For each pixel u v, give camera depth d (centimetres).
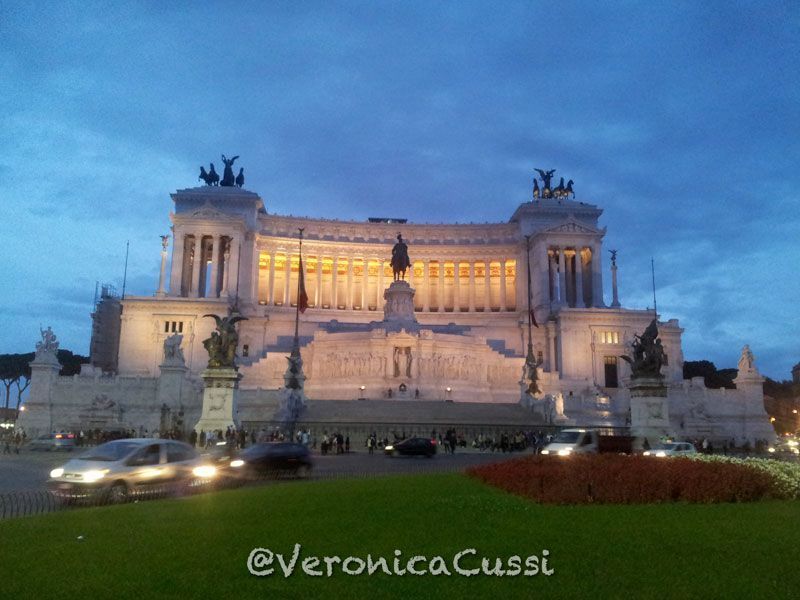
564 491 2264
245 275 13912
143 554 1477
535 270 14362
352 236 15362
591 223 15062
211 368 5509
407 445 5659
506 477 2581
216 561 1420
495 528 1756
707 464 2589
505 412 8556
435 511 2016
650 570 1352
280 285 14912
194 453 3002
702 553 1491
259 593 1222
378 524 1805
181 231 13525
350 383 10500
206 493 2594
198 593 1216
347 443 6225
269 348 11856
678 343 12512
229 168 15238
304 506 2136
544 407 8181
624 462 2659
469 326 13450
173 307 12006
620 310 12481
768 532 1727
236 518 1916
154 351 11869
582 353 12325
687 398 9294
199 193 14375
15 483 3472
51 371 8506
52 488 2572
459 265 15312
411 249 15300
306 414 8112
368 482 2931
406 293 11944
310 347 11075
